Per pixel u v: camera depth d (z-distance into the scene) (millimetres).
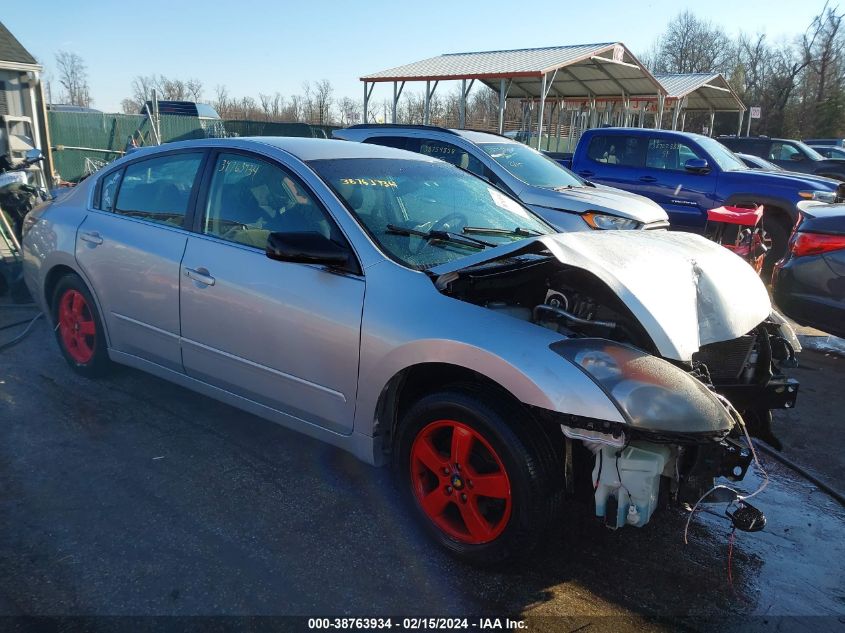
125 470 3494
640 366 2525
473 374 2848
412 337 2795
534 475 2578
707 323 2895
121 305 4047
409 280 2943
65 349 4652
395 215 3414
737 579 2861
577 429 2439
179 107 24344
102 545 2867
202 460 3635
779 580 2869
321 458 3717
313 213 3301
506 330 2670
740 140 18125
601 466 2555
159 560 2785
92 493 3268
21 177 6543
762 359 3184
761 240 7832
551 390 2461
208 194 3715
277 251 2932
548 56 17734
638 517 2527
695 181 9711
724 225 7230
